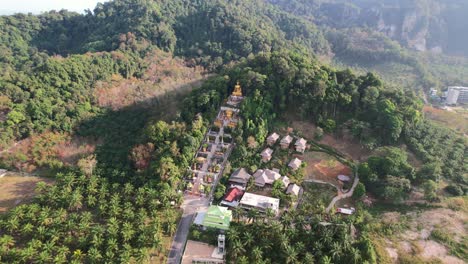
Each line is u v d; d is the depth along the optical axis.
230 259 96.94
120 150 145.00
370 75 165.25
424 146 140.75
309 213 107.19
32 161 139.00
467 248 100.75
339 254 93.69
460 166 133.38
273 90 156.38
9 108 152.38
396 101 154.62
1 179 132.25
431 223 109.94
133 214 107.06
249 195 117.69
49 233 98.94
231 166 131.25
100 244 96.56
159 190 116.50
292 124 152.62
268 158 135.12
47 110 154.38
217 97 153.88
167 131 137.62
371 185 124.00
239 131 140.12
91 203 112.88
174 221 106.94
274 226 98.50
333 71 167.62
